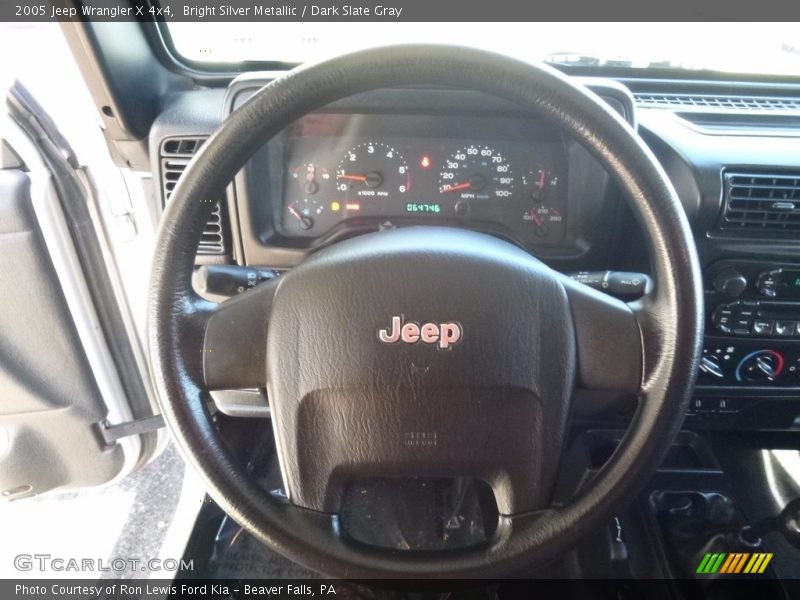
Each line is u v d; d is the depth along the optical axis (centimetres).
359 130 97
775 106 116
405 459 72
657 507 120
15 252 104
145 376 136
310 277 68
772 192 96
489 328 67
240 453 127
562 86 63
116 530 146
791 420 127
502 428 71
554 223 101
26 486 133
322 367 68
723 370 114
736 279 102
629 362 69
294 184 101
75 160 109
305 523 71
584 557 116
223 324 69
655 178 64
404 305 67
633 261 106
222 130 64
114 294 122
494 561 68
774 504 132
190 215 65
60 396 120
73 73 102
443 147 98
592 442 128
